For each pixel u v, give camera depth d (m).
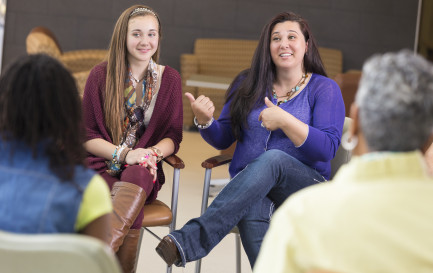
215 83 5.75
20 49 8.38
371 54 8.88
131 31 3.07
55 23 8.41
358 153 1.29
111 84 3.08
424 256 1.10
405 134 1.20
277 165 2.72
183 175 5.63
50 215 1.43
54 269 1.29
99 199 1.50
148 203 2.98
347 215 1.14
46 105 1.47
